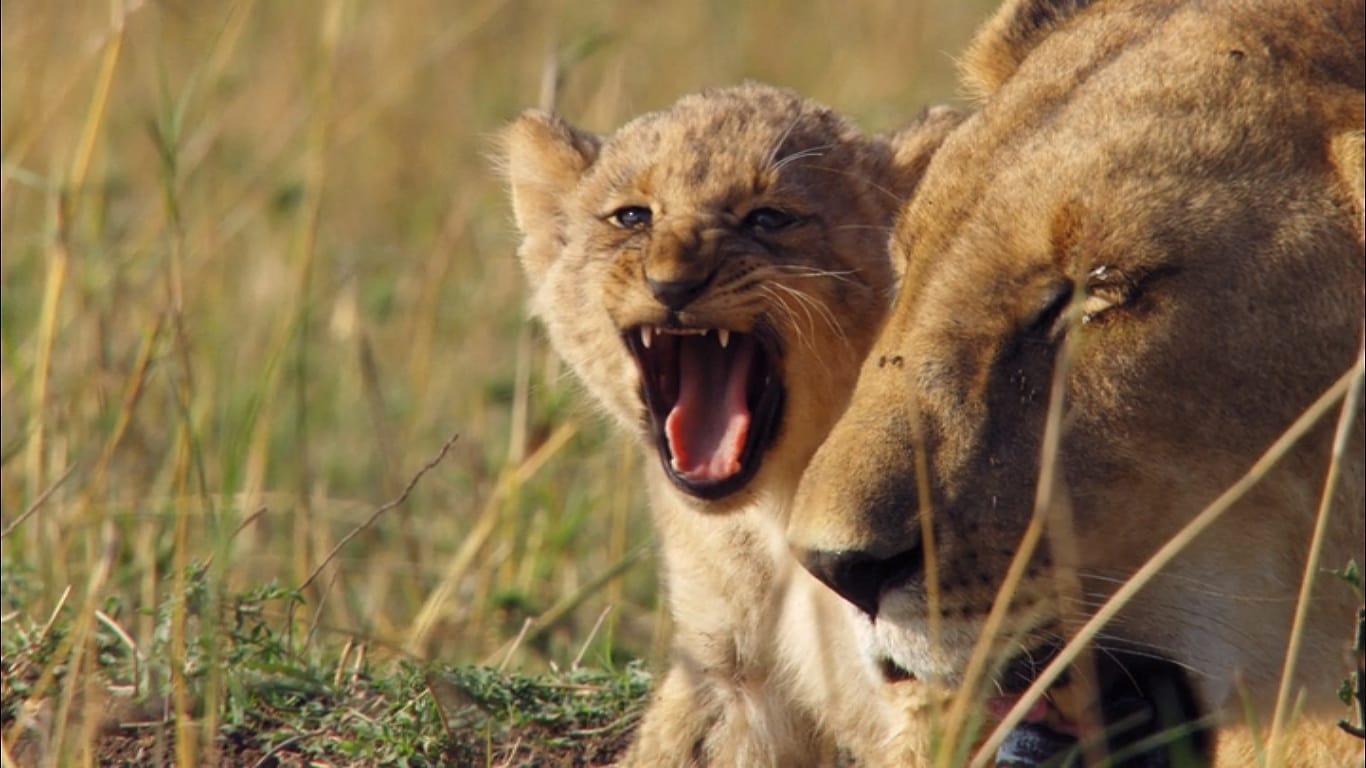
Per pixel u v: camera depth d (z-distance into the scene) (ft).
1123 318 24.08
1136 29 26.45
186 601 32.65
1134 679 25.94
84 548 41.34
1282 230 24.00
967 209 25.36
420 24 75.20
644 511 47.01
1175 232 24.00
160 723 30.19
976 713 24.43
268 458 47.57
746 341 33.01
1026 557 23.58
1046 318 24.53
